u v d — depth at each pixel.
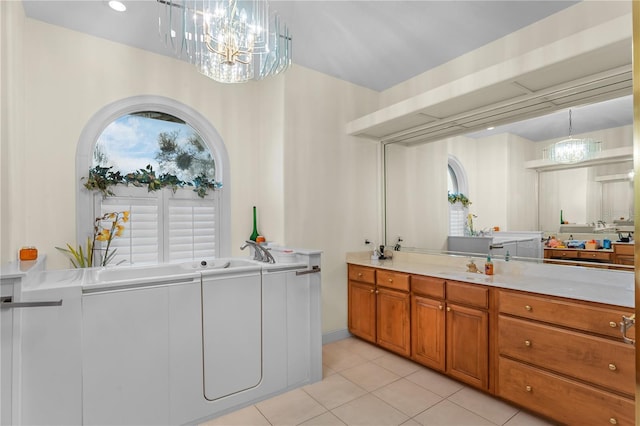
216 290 2.09
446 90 2.44
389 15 2.30
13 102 1.97
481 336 2.26
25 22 2.29
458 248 2.96
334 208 3.35
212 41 1.86
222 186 3.18
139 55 2.78
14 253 1.95
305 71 3.17
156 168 2.92
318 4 2.17
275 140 3.12
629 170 2.03
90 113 2.56
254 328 2.23
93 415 1.68
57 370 1.59
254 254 2.98
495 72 2.13
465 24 2.41
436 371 2.66
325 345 3.23
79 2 2.16
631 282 1.99
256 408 2.16
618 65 1.88
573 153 2.28
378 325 3.09
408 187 3.42
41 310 1.56
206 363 2.03
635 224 0.50
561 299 1.86
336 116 3.39
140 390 1.81
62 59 2.45
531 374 1.97
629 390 1.58
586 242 2.19
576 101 2.28
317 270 2.53
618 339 1.63
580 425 1.75
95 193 2.59
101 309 1.71
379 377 2.57
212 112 3.14
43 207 2.37
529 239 2.49
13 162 1.95
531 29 2.41
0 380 1.45
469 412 2.09
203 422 2.00
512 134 2.62
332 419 2.03
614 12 1.98
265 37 2.00
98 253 2.59
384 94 3.73
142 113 2.87
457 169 2.98
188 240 2.99
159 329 1.88
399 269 2.90
